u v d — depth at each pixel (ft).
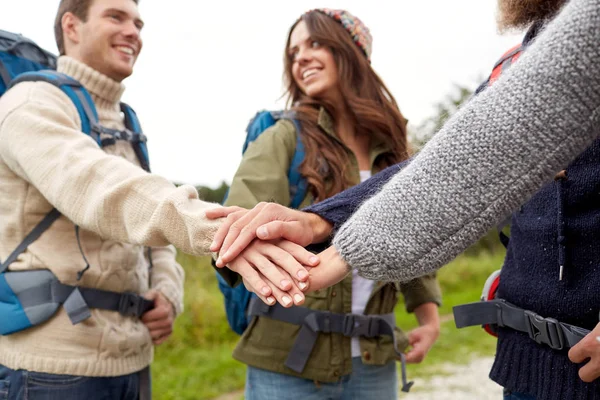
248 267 4.97
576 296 4.52
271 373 7.32
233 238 5.05
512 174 3.72
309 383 7.27
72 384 6.59
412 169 4.09
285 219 5.08
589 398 4.45
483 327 5.80
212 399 15.67
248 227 4.97
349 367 7.38
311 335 7.22
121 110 8.38
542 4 4.70
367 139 8.62
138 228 5.89
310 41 8.45
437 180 3.89
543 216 4.78
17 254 6.68
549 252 4.73
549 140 3.63
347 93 8.23
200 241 5.41
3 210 6.83
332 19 8.54
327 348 7.30
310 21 8.46
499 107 3.76
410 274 4.06
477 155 3.77
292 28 8.86
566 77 3.57
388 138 8.47
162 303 7.93
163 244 5.96
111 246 7.11
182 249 5.71
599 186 4.42
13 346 6.61
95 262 6.91
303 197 7.61
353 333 7.36
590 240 4.49
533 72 3.68
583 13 3.58
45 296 6.53
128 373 7.15
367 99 8.33
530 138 3.66
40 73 7.25
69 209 6.19
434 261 3.94
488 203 3.78
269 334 7.31
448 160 3.87
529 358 4.91
